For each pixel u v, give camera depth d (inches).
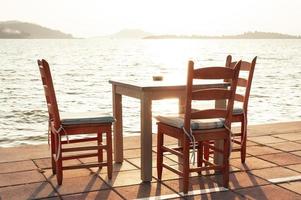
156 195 160.4
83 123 171.0
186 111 158.9
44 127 692.1
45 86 175.9
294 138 259.1
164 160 211.8
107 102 983.0
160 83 187.0
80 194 161.3
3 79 1676.9
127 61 3348.9
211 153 201.2
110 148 178.2
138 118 680.4
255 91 1149.7
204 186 171.5
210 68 157.6
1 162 205.8
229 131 166.4
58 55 4640.8
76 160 212.2
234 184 173.5
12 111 871.1
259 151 227.1
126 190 166.2
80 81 1572.3
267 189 167.2
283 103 885.8
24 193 162.4
